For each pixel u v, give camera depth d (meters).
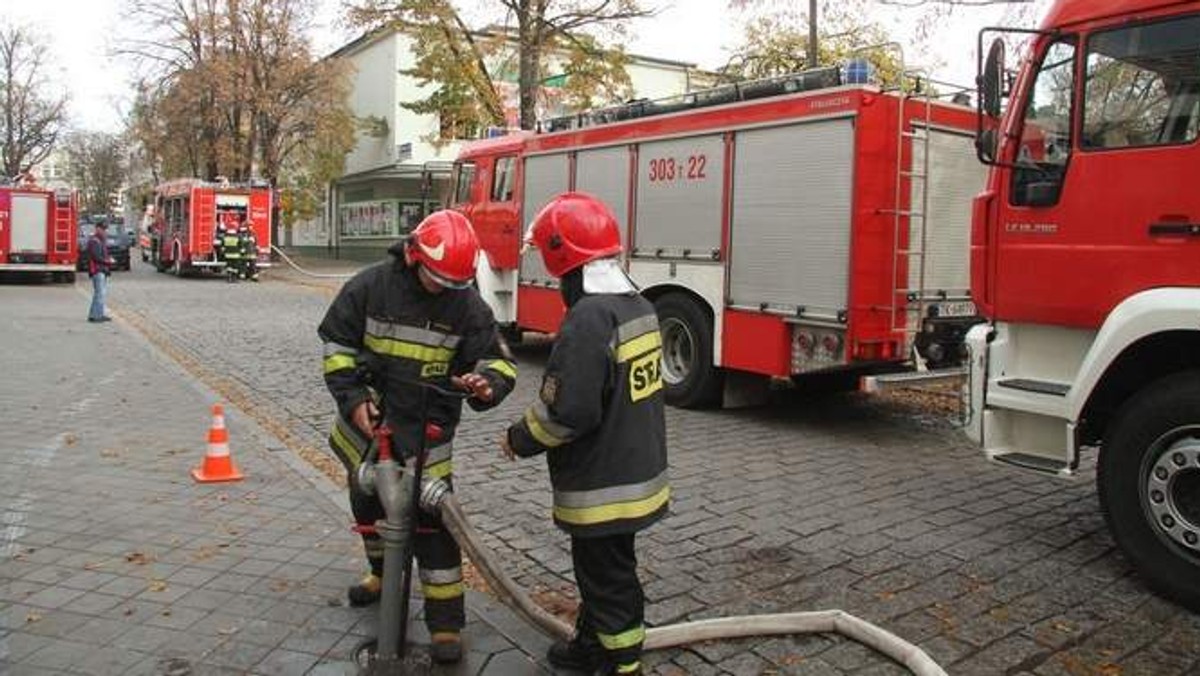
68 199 24.92
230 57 32.47
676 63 35.06
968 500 6.05
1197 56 4.39
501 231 11.54
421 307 3.62
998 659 3.79
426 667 3.58
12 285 24.50
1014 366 5.21
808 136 7.82
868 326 7.54
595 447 3.25
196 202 27.95
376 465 3.47
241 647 3.70
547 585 4.54
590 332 3.15
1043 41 4.97
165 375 10.45
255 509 5.46
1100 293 4.72
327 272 32.78
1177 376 4.43
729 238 8.49
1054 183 4.89
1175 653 3.85
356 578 4.42
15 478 6.04
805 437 7.92
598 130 9.97
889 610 4.25
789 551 5.02
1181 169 4.41
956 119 7.96
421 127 35.19
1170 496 4.37
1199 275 4.34
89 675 3.45
